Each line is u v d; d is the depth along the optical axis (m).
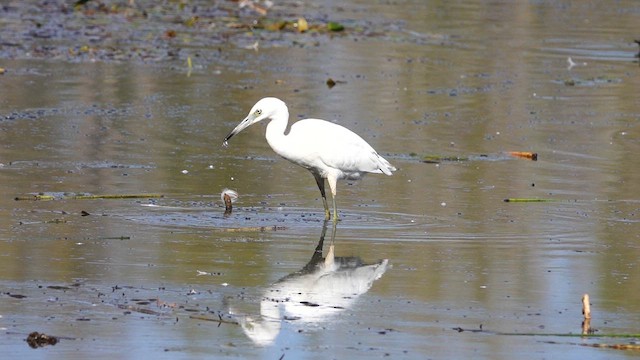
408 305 10.85
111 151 17.20
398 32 29.36
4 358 9.30
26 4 31.73
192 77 23.08
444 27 30.36
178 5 33.00
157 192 14.97
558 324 10.41
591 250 12.84
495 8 34.06
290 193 15.30
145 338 9.84
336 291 11.21
